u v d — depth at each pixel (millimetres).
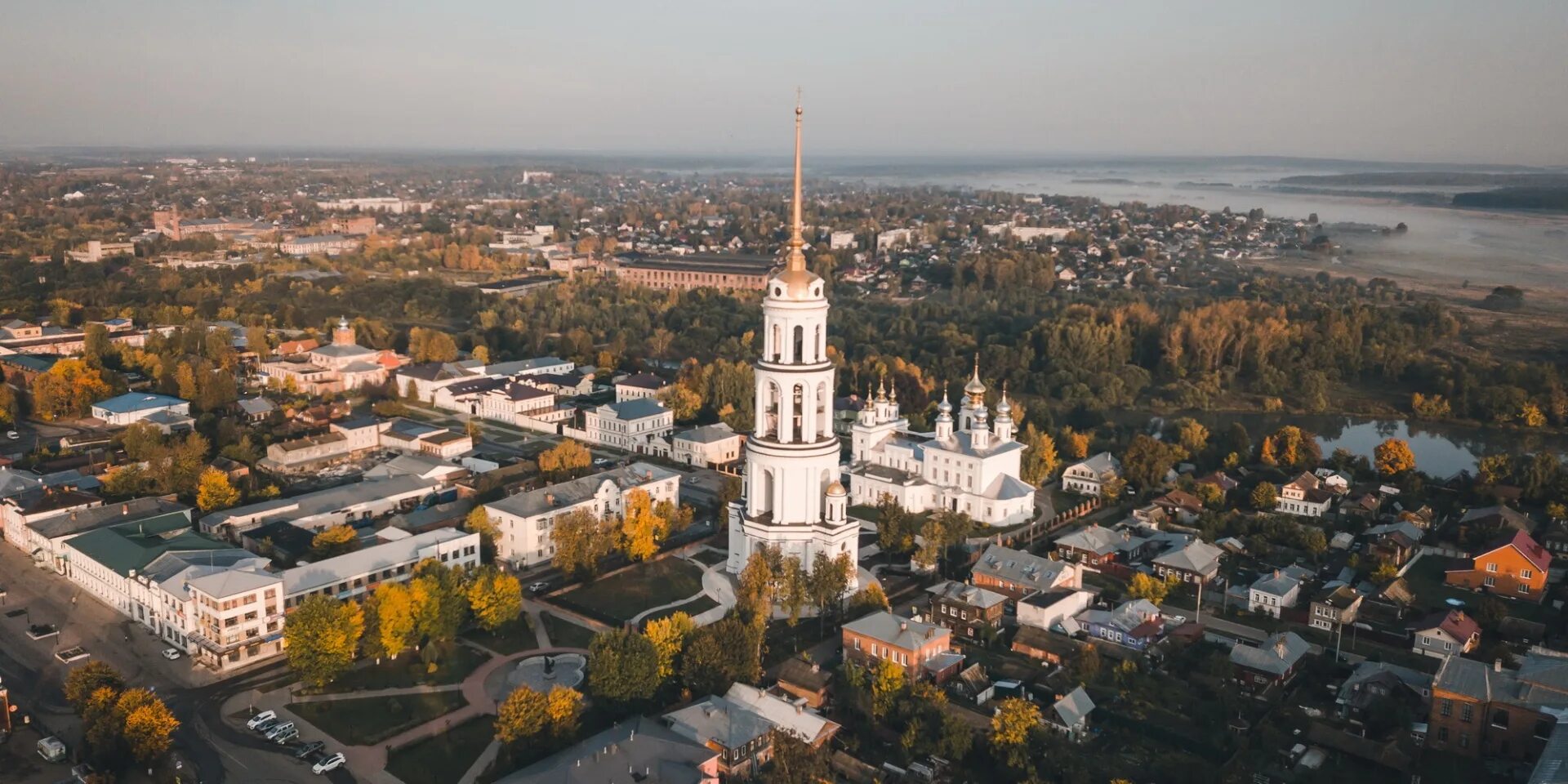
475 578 197000
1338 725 163500
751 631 176625
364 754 153500
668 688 170500
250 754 153125
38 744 153125
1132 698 170375
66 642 187625
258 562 198750
